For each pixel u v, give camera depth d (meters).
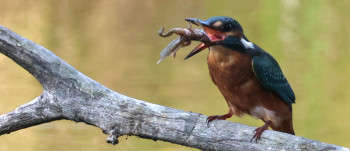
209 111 13.11
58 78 6.29
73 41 18.73
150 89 14.52
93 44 18.34
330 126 12.59
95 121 6.31
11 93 14.12
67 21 21.02
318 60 17.41
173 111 6.20
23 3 22.33
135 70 15.91
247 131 6.02
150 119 6.20
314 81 15.50
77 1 22.86
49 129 12.13
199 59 17.03
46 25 20.45
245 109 7.23
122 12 22.17
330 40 19.44
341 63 16.97
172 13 22.39
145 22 21.14
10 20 20.89
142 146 11.58
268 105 7.17
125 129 6.25
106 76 15.50
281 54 18.11
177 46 6.22
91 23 20.88
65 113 6.32
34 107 6.33
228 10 23.41
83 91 6.30
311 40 19.62
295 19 22.22
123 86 14.78
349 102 13.94
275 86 7.11
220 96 14.12
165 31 20.09
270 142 5.94
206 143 6.10
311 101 14.15
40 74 6.28
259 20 22.12
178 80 15.12
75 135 11.88
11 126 6.34
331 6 24.06
